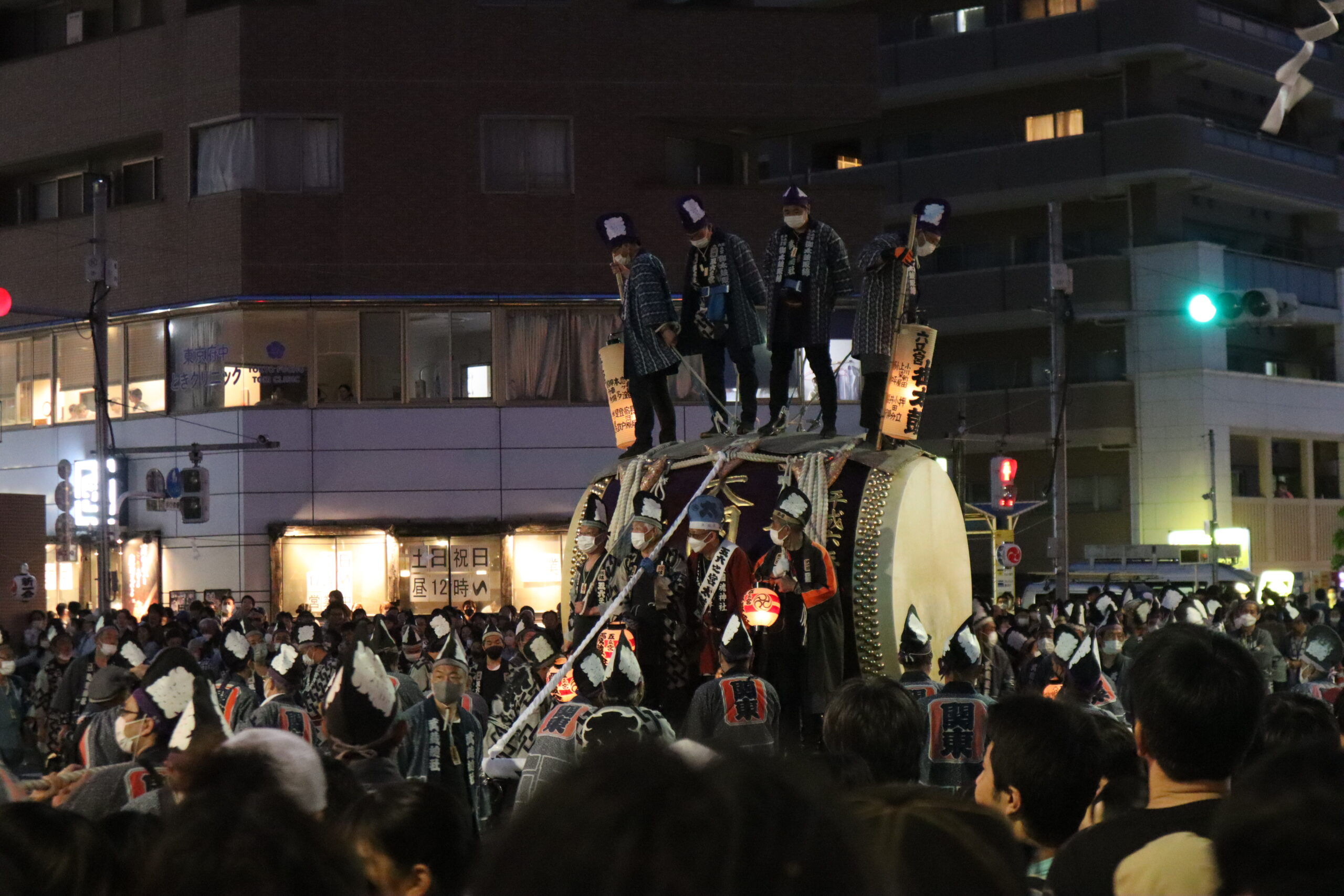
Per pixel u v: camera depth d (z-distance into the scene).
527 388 43.09
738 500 14.36
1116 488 61.03
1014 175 59.44
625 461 15.66
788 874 2.11
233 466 42.31
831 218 43.75
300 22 42.50
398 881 5.72
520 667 15.59
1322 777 3.21
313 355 42.59
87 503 43.59
